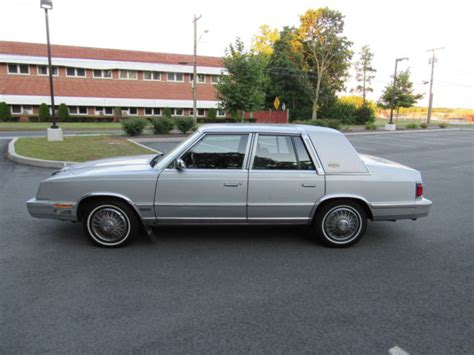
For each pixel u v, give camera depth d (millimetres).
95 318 3016
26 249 4520
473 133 35250
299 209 4609
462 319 3096
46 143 15195
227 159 4555
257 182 4504
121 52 42125
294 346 2688
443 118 66375
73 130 26344
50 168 10477
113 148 14156
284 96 47875
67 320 2982
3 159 11891
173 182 4453
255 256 4422
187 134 21547
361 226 4742
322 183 4574
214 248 4656
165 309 3172
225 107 26703
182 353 2586
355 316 3115
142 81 42281
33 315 3049
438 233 5469
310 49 47406
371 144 20906
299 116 48969
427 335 2854
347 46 47312
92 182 4426
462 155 16391
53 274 3832
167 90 43594
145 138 19062
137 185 4445
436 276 3957
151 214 4531
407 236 5312
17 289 3494
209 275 3869
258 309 3203
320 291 3561
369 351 2643
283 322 3004
